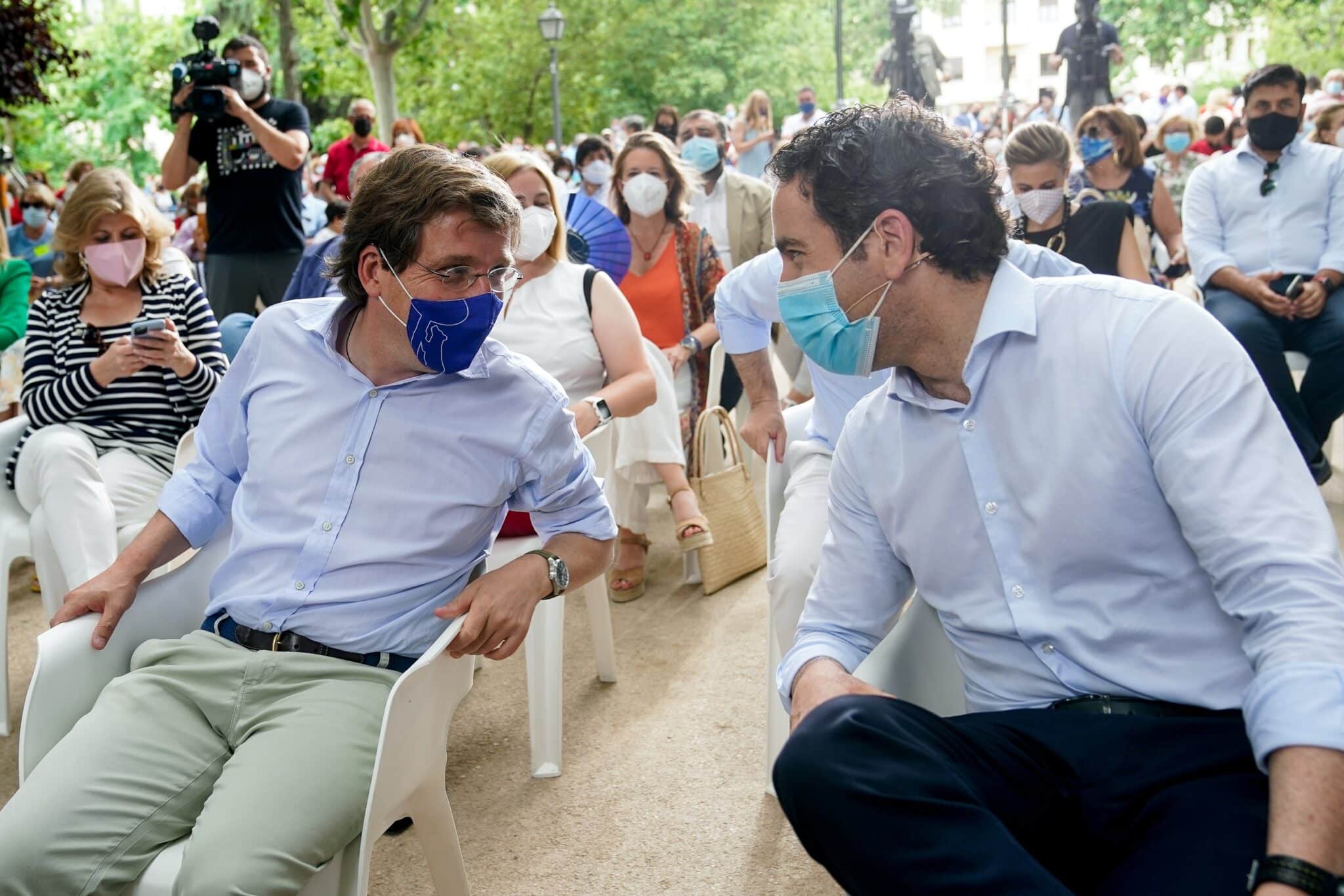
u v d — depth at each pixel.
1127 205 3.90
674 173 4.86
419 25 25.06
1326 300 4.88
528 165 3.64
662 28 35.19
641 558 4.52
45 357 3.64
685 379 4.86
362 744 1.98
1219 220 5.14
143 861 1.92
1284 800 1.36
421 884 2.65
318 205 8.97
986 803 1.59
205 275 6.28
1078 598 1.76
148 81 39.28
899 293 1.77
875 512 1.97
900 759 1.50
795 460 3.04
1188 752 1.63
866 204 1.74
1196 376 1.64
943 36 54.50
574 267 3.72
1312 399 4.90
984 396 1.78
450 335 2.05
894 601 2.03
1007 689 1.85
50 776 1.93
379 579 2.14
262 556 2.18
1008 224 1.79
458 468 2.16
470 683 2.20
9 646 4.21
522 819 2.92
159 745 2.01
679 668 3.81
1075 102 11.73
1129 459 1.69
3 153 9.69
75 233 3.56
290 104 6.29
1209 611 1.71
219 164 6.11
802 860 2.68
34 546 3.48
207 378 3.56
